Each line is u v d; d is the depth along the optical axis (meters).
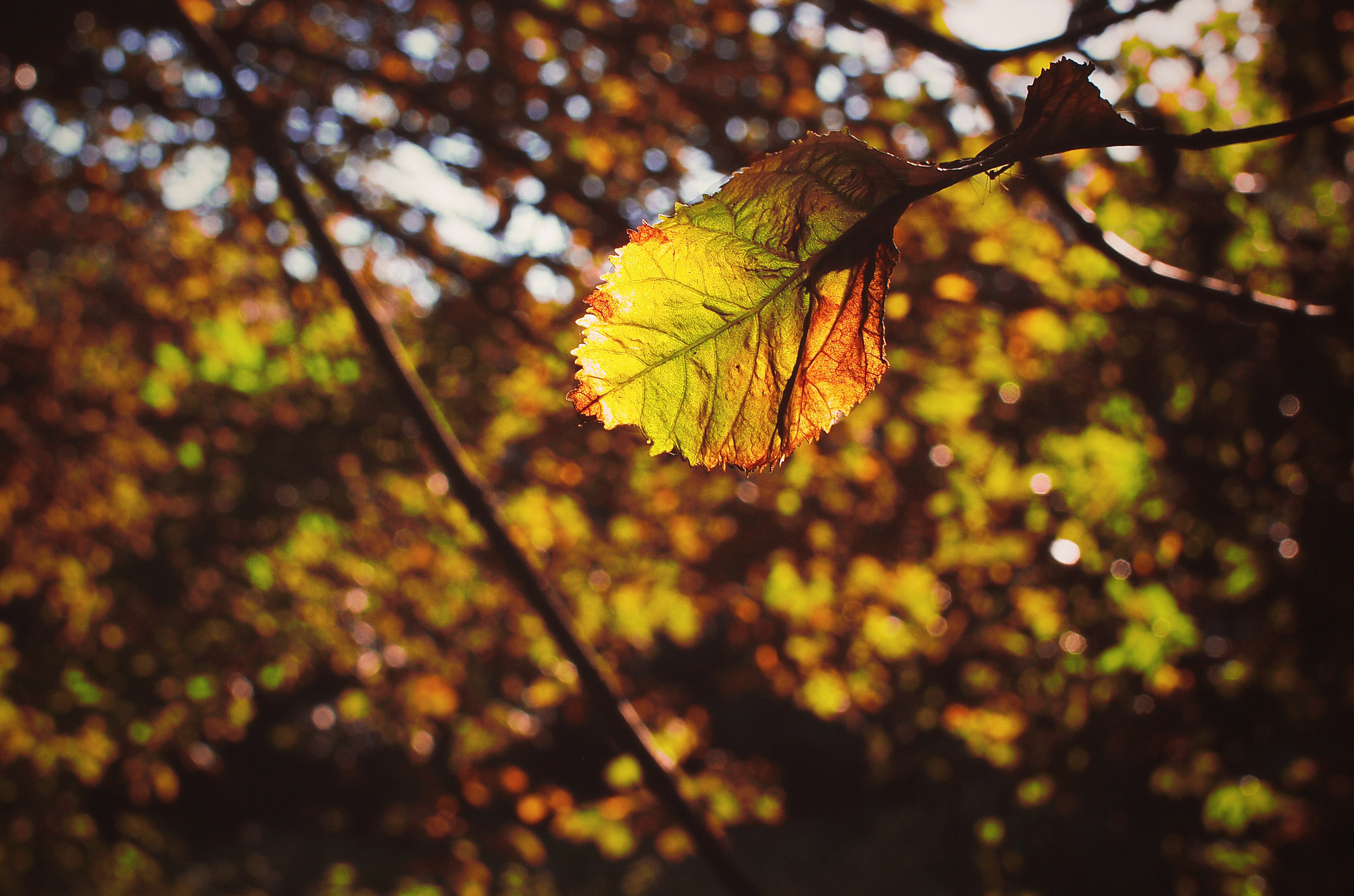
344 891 9.09
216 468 5.46
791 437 0.55
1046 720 3.84
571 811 3.89
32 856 5.14
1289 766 3.65
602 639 4.69
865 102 3.69
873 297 0.54
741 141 3.85
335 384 5.06
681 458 0.55
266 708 10.59
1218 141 0.47
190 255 5.20
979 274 4.13
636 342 0.55
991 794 7.75
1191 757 3.60
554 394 4.35
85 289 5.24
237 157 4.14
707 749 4.53
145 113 4.40
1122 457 3.57
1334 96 3.00
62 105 4.36
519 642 4.77
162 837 7.50
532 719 4.61
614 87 4.17
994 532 3.90
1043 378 3.76
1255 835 3.58
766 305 0.54
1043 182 1.37
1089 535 3.58
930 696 4.21
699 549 4.38
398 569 5.00
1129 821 4.50
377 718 4.63
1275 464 3.40
